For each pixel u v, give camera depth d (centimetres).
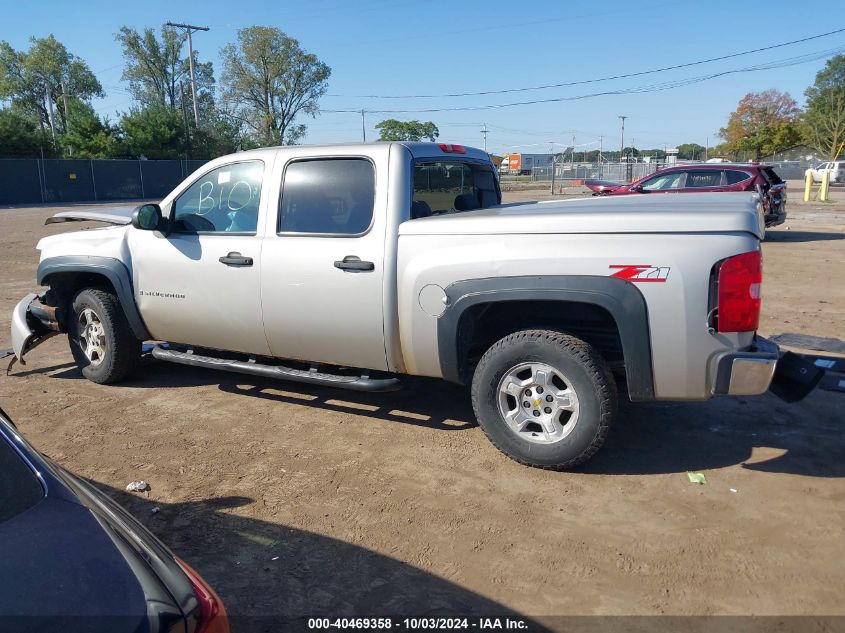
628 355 394
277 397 580
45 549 184
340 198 475
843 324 794
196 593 188
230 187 521
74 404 569
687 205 426
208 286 523
